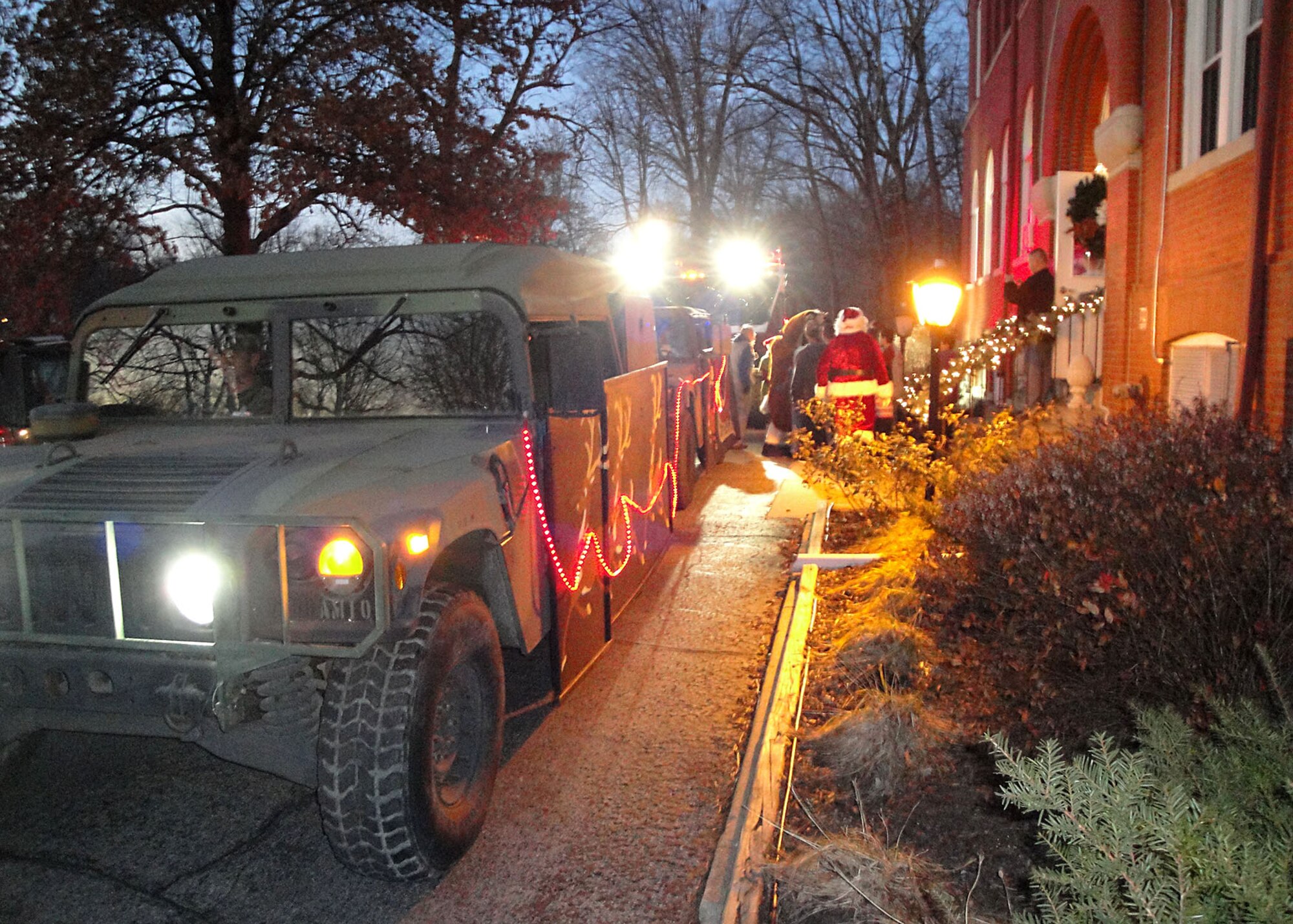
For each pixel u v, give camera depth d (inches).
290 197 419.2
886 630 191.9
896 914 115.0
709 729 180.9
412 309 180.4
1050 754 89.3
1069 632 139.8
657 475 269.9
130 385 191.2
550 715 188.9
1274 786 97.2
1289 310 250.8
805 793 149.5
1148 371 363.6
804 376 440.8
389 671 126.3
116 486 136.8
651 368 259.9
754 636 228.8
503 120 501.4
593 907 129.0
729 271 857.5
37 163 408.5
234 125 420.8
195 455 149.2
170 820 155.4
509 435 168.7
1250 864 77.5
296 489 133.0
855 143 1364.4
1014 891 121.5
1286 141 253.8
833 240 1763.0
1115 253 394.3
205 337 188.1
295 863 142.6
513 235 474.3
